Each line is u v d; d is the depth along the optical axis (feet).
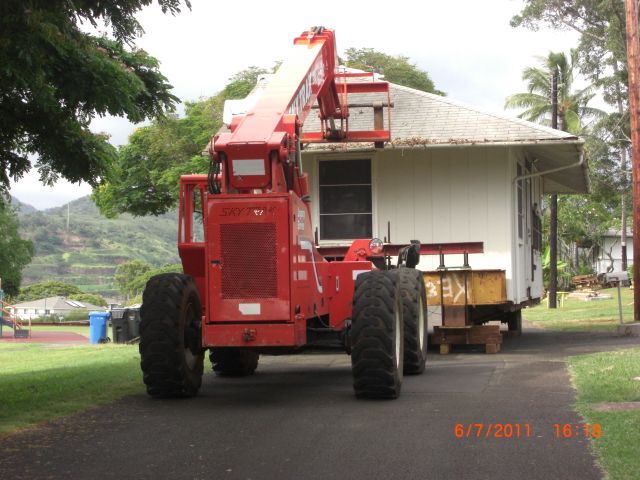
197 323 28.91
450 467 18.11
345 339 30.01
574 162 54.34
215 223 25.99
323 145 47.75
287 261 25.71
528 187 56.13
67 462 19.04
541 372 33.91
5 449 20.38
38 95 25.90
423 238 49.29
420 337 34.58
